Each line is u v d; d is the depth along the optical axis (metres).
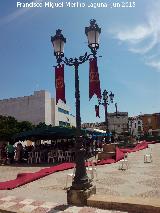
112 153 19.91
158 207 7.16
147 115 92.81
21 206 8.32
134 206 7.46
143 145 34.81
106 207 7.82
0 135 48.91
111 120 87.50
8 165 21.03
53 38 9.17
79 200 8.20
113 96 25.33
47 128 21.97
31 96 70.88
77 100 8.79
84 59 8.80
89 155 26.09
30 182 12.31
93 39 8.66
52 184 11.65
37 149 23.05
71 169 15.96
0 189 10.91
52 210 7.81
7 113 73.00
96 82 8.58
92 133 25.89
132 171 14.48
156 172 13.86
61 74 9.05
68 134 22.16
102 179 12.24
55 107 74.75
